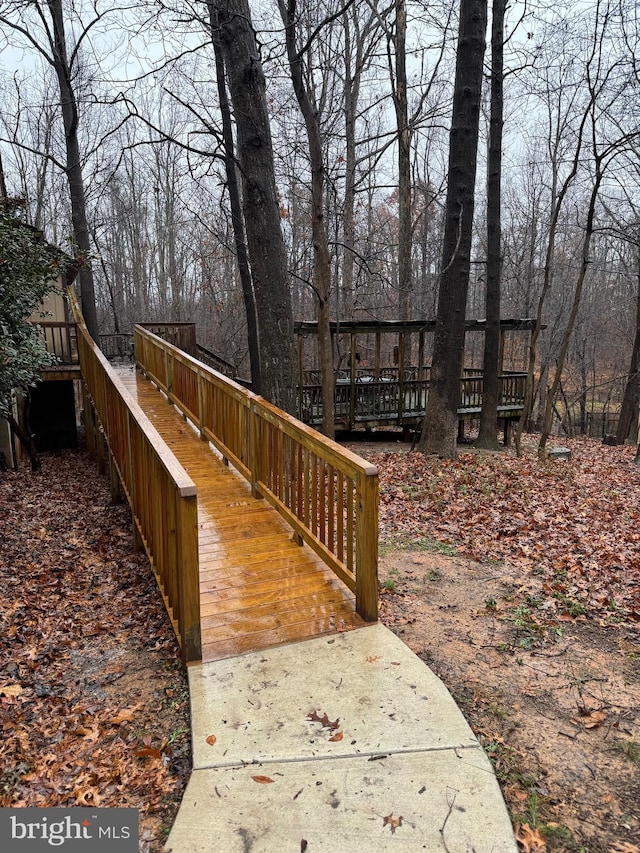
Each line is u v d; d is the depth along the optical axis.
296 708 2.83
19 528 7.05
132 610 4.58
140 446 4.66
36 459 10.95
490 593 4.66
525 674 3.45
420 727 2.71
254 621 3.61
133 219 28.95
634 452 15.91
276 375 7.71
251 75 7.21
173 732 2.89
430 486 8.17
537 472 9.84
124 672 3.61
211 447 7.55
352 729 2.69
